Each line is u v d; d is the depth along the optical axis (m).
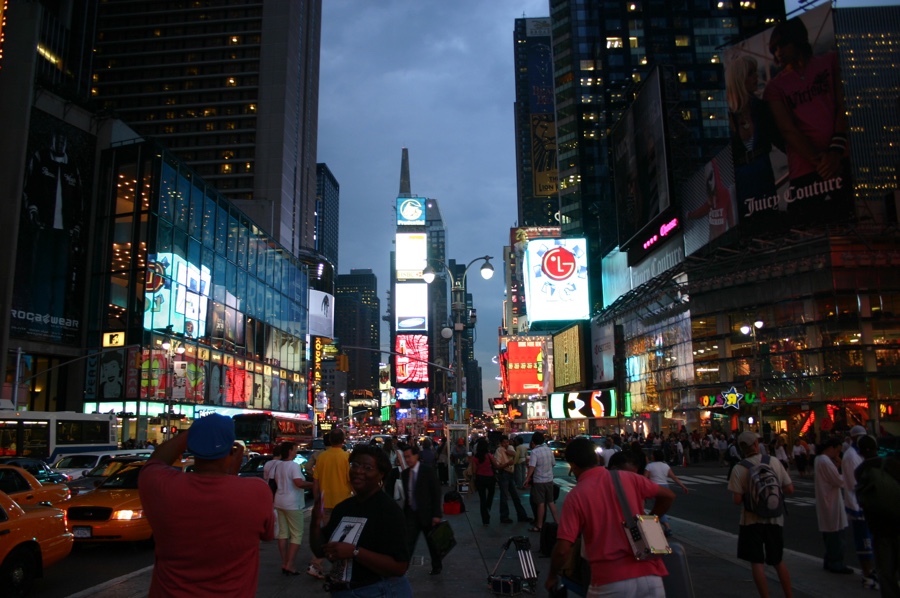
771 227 53.81
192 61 131.25
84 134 58.91
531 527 15.03
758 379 44.16
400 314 149.25
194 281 61.19
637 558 4.50
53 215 55.41
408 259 151.38
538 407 109.88
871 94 87.62
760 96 55.91
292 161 131.62
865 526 9.45
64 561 12.62
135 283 55.06
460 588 9.41
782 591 8.98
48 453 31.33
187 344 59.25
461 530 14.99
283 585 9.70
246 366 71.56
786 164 53.41
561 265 88.25
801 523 16.80
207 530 3.56
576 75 118.50
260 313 76.31
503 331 176.12
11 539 9.09
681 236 67.62
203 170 125.25
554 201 196.12
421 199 156.50
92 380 54.53
